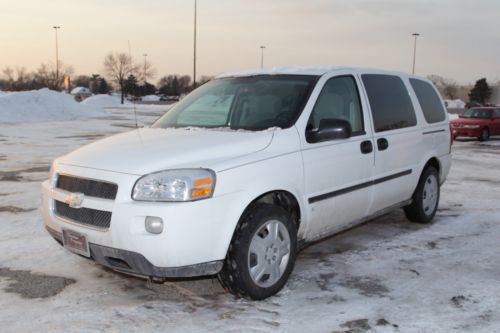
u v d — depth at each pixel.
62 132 20.92
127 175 3.72
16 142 16.47
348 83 5.17
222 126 4.72
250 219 3.87
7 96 31.41
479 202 7.82
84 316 3.74
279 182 4.09
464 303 4.02
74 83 118.81
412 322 3.69
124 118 32.19
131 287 4.30
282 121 4.47
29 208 7.07
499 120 20.67
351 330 3.56
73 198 3.88
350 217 5.03
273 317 3.74
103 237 3.71
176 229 3.54
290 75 5.01
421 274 4.65
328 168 4.58
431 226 6.33
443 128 6.64
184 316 3.74
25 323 3.63
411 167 5.83
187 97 5.50
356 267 4.82
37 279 4.46
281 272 4.14
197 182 3.63
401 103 5.87
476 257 5.14
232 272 3.84
